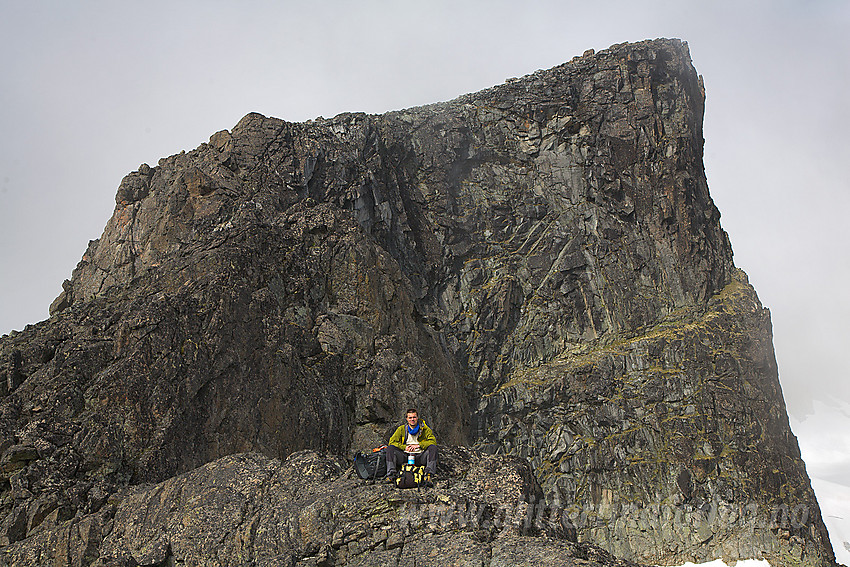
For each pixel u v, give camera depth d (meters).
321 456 20.62
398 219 70.25
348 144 67.38
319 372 47.16
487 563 15.70
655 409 68.31
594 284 74.69
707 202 81.94
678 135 78.75
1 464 27.70
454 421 56.78
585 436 67.56
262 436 40.75
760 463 67.25
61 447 29.77
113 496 26.33
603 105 79.50
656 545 62.97
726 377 70.75
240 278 44.88
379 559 16.45
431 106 79.56
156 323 37.25
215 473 20.97
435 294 72.06
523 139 79.12
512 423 68.44
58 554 21.30
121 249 54.44
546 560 15.40
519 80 82.25
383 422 49.28
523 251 76.25
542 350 73.19
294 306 48.97
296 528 17.88
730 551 62.75
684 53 83.12
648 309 73.94
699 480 65.50
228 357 40.50
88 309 42.16
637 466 66.00
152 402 34.72
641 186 77.38
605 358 70.62
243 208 53.75
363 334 51.72
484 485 18.38
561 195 77.44
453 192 76.19
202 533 19.02
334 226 55.00
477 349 71.12
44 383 32.56
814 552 64.00
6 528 24.36
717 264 78.50
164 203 54.91
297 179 60.09
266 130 61.22
